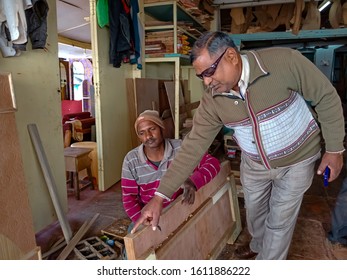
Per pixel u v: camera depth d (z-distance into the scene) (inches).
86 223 97.4
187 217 60.3
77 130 166.1
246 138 55.3
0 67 74.3
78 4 156.3
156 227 47.1
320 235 90.5
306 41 247.1
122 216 104.7
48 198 93.3
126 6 130.3
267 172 59.2
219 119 53.9
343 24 204.1
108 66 131.3
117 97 140.3
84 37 232.5
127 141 151.6
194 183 60.7
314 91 48.4
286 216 59.7
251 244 75.3
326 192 127.2
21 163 64.6
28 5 71.1
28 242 65.3
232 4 219.0
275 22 220.5
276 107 48.8
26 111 83.6
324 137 52.5
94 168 131.4
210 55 41.7
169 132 172.4
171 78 212.4
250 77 46.3
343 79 288.4
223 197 80.6
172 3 151.7
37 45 81.0
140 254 43.9
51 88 92.9
